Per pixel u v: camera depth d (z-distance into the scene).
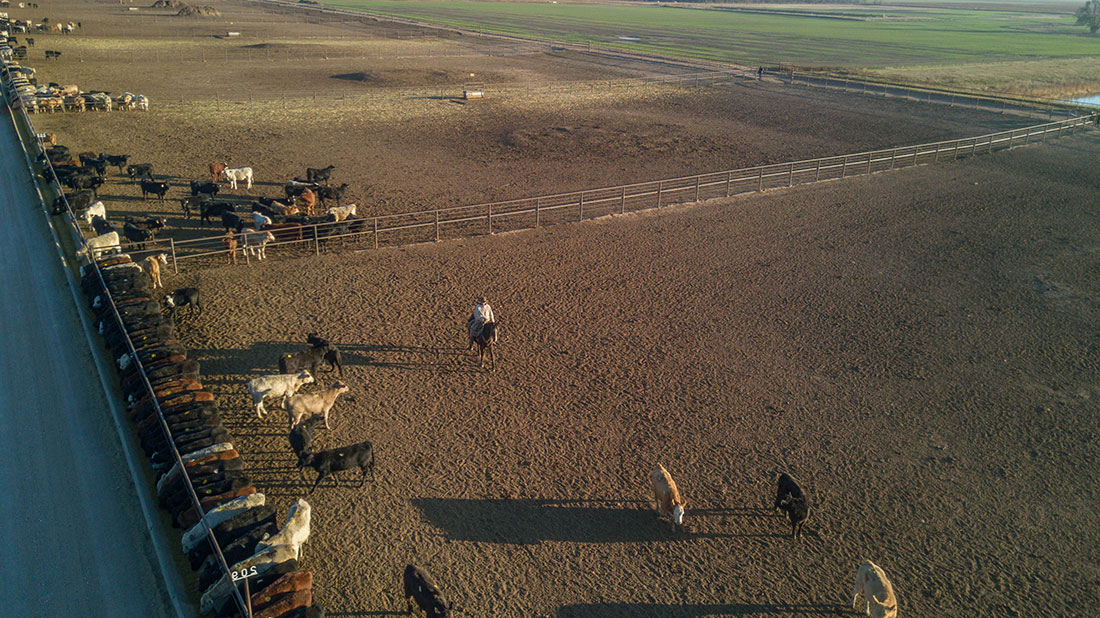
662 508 17.72
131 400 20.97
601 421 22.09
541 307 29.70
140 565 15.99
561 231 39.06
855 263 35.88
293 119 65.00
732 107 79.69
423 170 50.78
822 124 71.56
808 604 15.75
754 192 47.78
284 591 14.52
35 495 17.84
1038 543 17.81
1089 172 54.59
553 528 17.67
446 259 34.47
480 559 16.58
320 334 26.61
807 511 17.39
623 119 71.38
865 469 20.34
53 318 26.88
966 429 22.48
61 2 177.62
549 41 142.00
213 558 15.39
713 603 15.68
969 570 16.88
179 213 39.62
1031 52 156.12
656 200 45.66
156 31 130.75
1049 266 36.34
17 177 43.53
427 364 24.97
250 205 40.78
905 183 50.81
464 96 77.75
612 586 16.00
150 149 52.50
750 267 34.88
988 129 70.25
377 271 32.69
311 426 21.05
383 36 139.88
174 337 25.03
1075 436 22.28
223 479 17.56
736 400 23.55
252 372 23.86
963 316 30.52
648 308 30.06
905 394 24.36
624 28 184.38
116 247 31.95
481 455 20.25
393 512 17.94
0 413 20.98
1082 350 27.94
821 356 26.70
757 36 176.88
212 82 82.94
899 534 17.94
